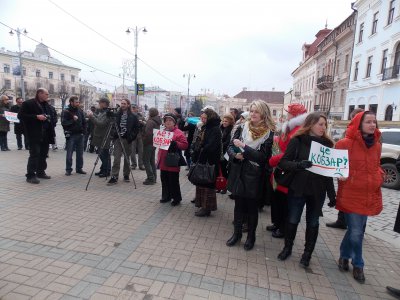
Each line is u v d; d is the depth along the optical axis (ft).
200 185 16.44
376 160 11.19
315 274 11.52
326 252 13.58
